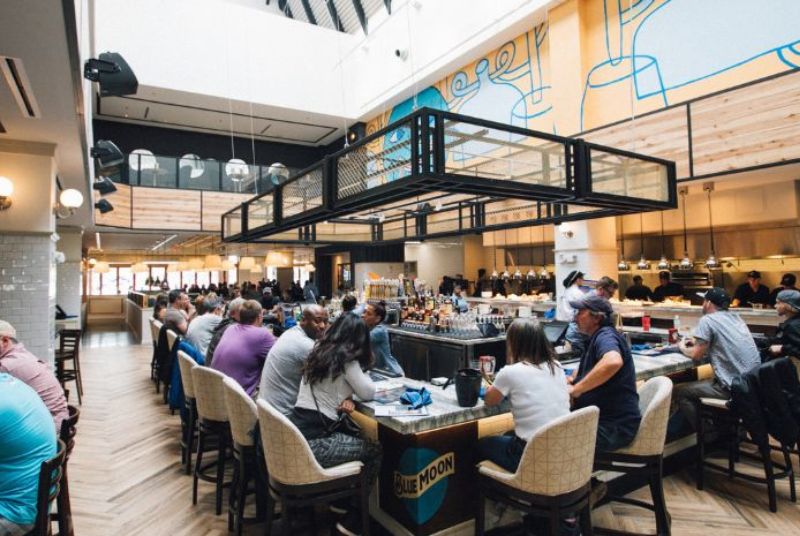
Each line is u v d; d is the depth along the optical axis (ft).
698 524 9.29
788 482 11.16
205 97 39.70
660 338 14.75
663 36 23.36
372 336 12.69
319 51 44.19
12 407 5.93
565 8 27.07
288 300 48.42
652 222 29.89
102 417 17.02
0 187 14.92
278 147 52.47
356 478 7.52
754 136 17.16
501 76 32.07
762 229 26.02
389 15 40.50
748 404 9.91
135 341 38.60
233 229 23.44
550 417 7.40
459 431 8.63
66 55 9.54
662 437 8.26
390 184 9.84
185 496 10.85
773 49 19.70
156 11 37.78
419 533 8.05
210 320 15.92
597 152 12.06
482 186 9.82
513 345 7.93
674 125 19.47
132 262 70.95
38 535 5.67
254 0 52.65
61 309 31.53
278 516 9.78
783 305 12.11
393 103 41.65
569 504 6.73
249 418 8.66
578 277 17.43
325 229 23.54
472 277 45.34
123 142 45.73
